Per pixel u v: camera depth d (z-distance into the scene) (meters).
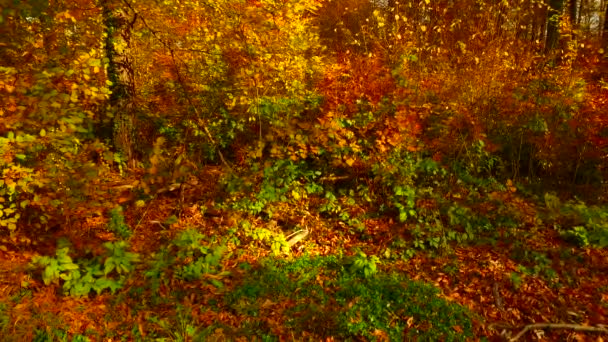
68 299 5.87
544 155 10.16
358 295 6.40
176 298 6.19
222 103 11.50
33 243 6.84
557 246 7.80
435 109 10.69
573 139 9.93
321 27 20.56
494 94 10.75
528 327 5.86
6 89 5.94
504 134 10.67
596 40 11.97
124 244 6.70
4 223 6.02
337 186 9.66
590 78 11.36
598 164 10.06
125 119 10.38
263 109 10.50
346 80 11.74
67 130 6.38
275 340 5.58
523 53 11.78
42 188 7.10
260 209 8.52
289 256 7.56
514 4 13.39
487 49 11.30
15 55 7.05
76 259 6.72
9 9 6.12
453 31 13.60
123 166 10.15
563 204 8.88
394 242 7.91
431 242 7.81
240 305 6.09
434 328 5.86
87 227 7.64
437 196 8.99
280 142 9.75
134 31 9.42
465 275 7.08
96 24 8.62
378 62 12.10
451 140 10.08
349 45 17.30
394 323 5.93
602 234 7.79
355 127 9.55
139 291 6.19
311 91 11.53
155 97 12.15
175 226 8.09
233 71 11.48
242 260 7.30
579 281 6.95
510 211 8.65
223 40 10.05
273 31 10.05
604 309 6.30
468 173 9.87
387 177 9.01
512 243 7.88
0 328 5.18
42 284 6.08
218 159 10.99
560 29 11.23
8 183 5.86
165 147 10.92
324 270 7.11
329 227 8.54
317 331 5.75
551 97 10.22
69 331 5.41
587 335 5.82
